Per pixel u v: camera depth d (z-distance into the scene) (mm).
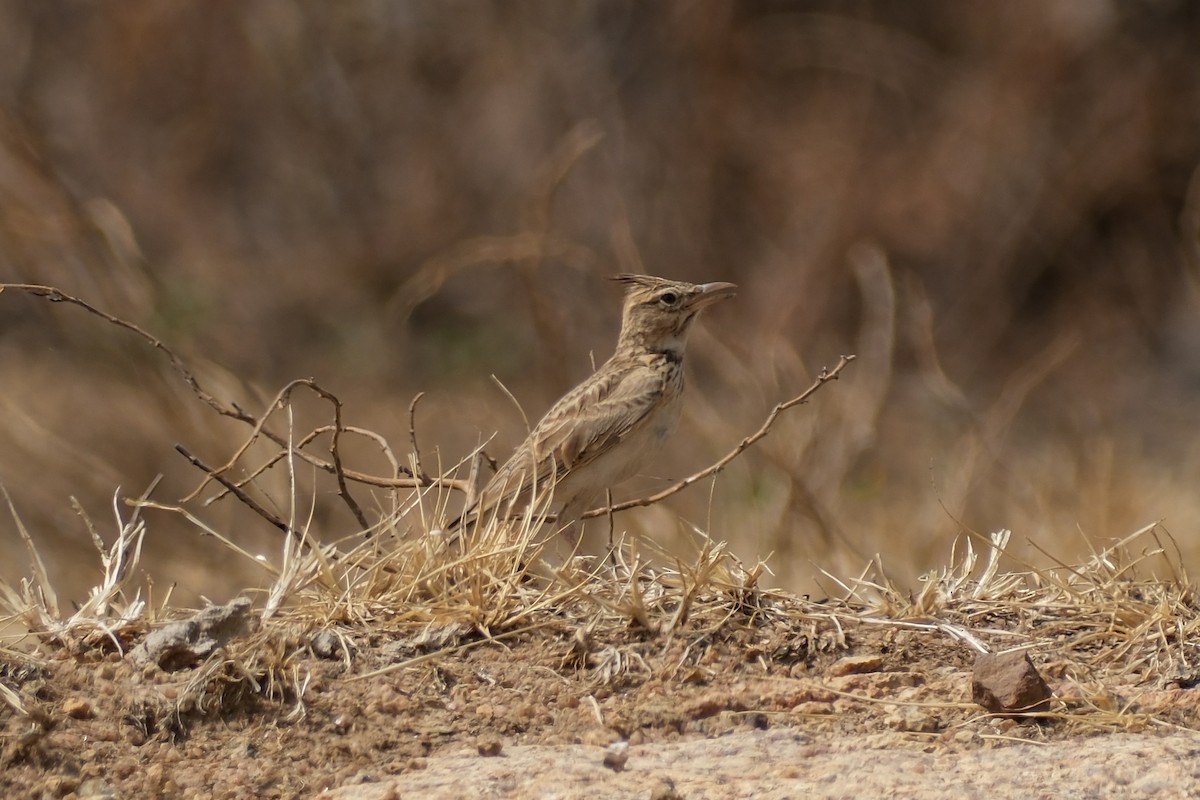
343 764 5797
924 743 5953
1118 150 22281
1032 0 23047
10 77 22516
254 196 22906
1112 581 7078
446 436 17266
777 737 6023
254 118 23141
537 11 23344
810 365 19750
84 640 6340
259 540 12906
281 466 13094
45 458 14477
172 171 22781
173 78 23141
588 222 21844
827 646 6652
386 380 20297
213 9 23266
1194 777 5543
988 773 5641
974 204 22156
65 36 23094
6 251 16125
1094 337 21344
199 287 20609
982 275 21766
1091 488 13133
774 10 23125
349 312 21656
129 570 6949
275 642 6234
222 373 13672
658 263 22000
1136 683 6418
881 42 23016
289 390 7672
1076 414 18172
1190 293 21312
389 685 6238
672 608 6801
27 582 6883
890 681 6398
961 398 14836
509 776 5617
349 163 22984
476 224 22453
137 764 5680
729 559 7648
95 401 16812
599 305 20391
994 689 6121
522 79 22984
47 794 5488
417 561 6953
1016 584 7285
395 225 22438
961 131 22594
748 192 22453
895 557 11758
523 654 6500
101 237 15484
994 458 13953
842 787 5512
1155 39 22719
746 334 20609
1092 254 22094
